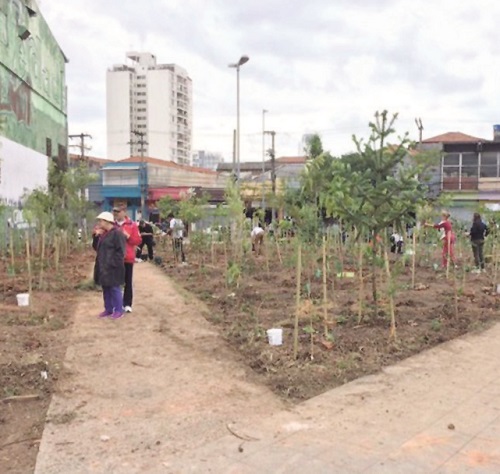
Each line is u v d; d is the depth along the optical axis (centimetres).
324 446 404
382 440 415
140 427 438
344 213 725
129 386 534
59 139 3014
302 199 852
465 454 392
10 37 2094
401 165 734
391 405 486
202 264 1570
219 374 570
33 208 1420
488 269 1477
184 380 551
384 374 570
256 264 1520
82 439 415
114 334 735
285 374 557
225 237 1727
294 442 411
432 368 593
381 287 1051
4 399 489
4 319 802
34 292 1059
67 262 1706
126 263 873
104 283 820
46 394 507
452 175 4031
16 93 2172
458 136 4597
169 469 369
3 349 635
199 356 634
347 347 652
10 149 2017
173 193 4750
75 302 977
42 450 396
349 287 1103
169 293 1090
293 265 980
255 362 599
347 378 554
